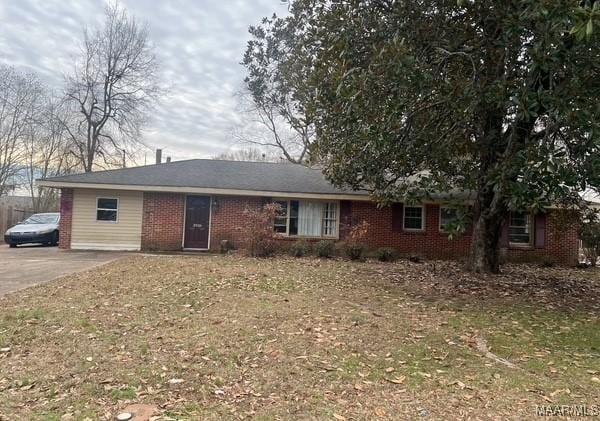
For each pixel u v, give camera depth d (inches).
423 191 442.3
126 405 138.5
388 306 294.0
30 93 1091.9
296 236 658.2
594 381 172.7
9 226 848.9
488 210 426.0
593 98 238.7
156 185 634.8
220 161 783.1
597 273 565.3
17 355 181.0
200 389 152.6
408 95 273.7
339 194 642.2
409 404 146.3
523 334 240.8
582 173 256.1
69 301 277.3
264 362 181.2
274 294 311.7
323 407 141.7
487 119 331.9
